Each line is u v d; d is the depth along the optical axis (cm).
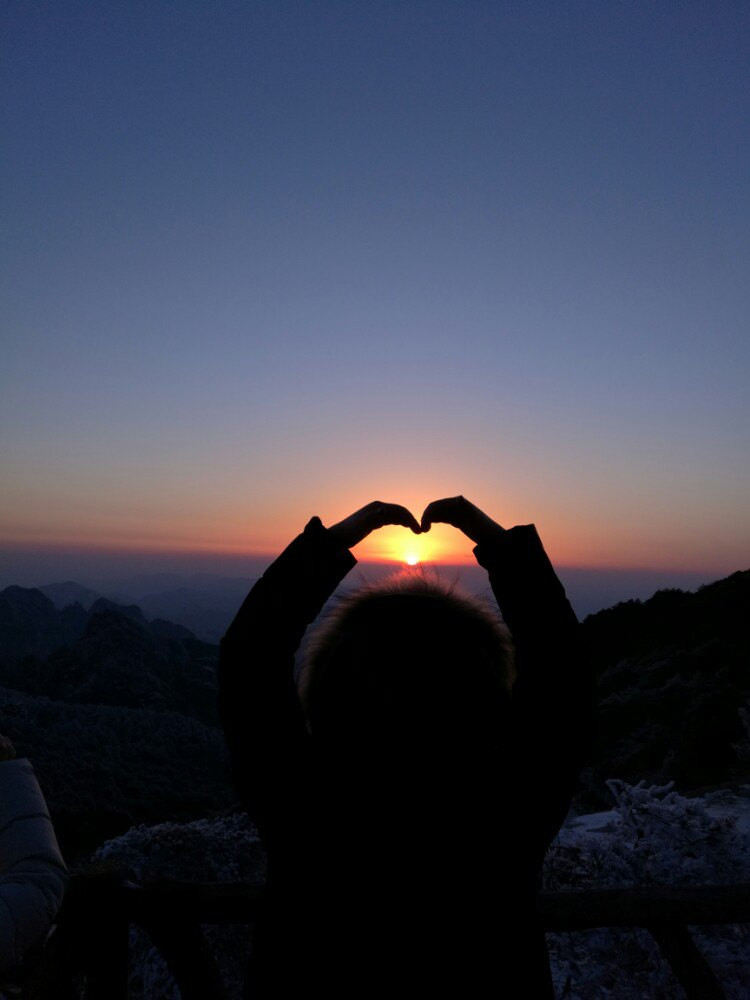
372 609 97
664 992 223
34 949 137
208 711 11762
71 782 5244
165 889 157
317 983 81
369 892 82
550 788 88
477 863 84
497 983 81
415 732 85
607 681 2597
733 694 1472
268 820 87
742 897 161
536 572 101
